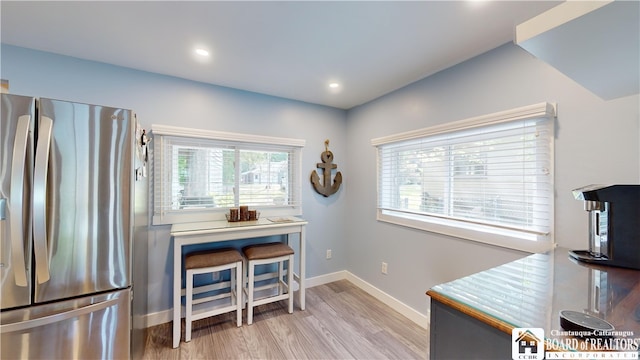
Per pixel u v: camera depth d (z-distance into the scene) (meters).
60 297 1.27
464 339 0.77
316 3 1.33
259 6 1.36
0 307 1.16
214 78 2.30
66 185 1.28
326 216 3.11
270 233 2.35
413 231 2.34
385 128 2.67
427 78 2.22
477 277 0.98
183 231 2.00
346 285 3.05
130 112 1.45
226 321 2.24
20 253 1.18
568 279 0.95
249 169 2.69
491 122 1.70
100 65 2.01
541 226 1.53
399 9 1.37
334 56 1.89
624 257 1.05
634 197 1.03
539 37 0.67
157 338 2.00
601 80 0.95
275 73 2.18
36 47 1.79
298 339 1.99
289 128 2.85
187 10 1.39
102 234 1.37
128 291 1.44
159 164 2.23
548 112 1.45
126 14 1.42
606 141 1.29
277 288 2.77
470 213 1.91
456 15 1.41
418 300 2.27
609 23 0.59
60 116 1.27
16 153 1.16
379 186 2.73
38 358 1.22
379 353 1.84
